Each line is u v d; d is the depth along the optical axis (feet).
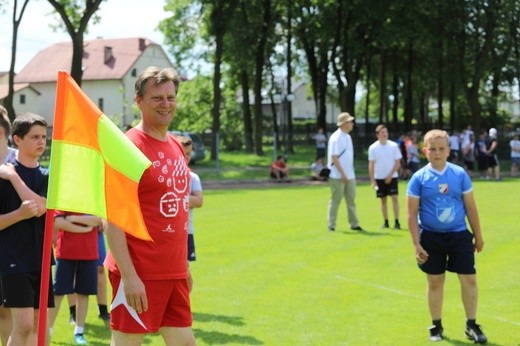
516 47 145.89
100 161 13.92
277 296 28.86
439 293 22.79
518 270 33.42
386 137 47.42
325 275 32.76
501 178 101.91
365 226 49.01
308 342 22.62
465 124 183.42
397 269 34.01
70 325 25.03
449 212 22.24
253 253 38.52
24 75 282.56
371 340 22.84
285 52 166.50
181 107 185.68
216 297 28.71
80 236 22.58
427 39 144.05
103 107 274.16
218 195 77.61
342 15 141.79
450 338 22.91
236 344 22.39
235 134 170.09
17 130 17.79
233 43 139.13
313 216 55.21
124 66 273.54
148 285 14.82
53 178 13.97
